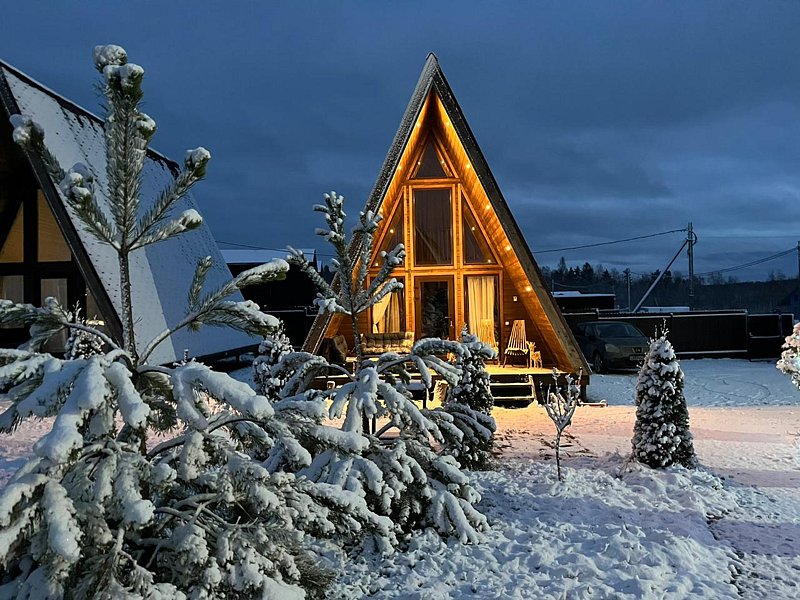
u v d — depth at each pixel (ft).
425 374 17.66
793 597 14.46
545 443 29.32
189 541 9.03
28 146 9.52
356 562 16.02
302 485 10.68
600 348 62.03
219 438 9.66
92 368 8.46
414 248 47.47
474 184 42.96
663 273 132.98
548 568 15.40
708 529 18.60
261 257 121.49
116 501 8.27
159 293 49.57
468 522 17.29
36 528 7.91
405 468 16.53
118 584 8.22
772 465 25.53
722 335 76.69
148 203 54.44
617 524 18.35
